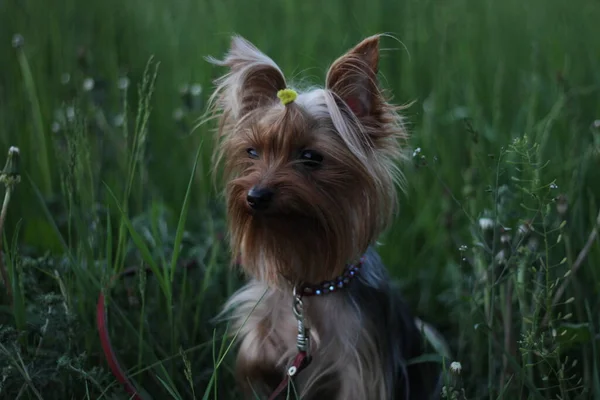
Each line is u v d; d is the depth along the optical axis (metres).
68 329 2.89
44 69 5.27
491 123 5.08
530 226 2.78
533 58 5.27
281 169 2.81
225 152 3.14
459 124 4.85
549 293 2.70
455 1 6.80
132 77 5.55
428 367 3.47
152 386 3.18
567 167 3.83
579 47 5.89
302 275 3.06
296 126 2.79
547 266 2.70
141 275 2.98
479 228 3.01
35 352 2.87
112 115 4.83
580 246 3.48
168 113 5.36
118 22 6.73
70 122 3.55
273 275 3.10
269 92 3.00
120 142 4.32
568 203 3.31
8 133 4.50
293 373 2.94
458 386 2.66
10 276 2.93
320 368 3.13
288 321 3.14
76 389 3.02
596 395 2.81
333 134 2.89
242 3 6.96
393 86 5.26
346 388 3.12
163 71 5.89
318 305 3.11
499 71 4.91
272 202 2.77
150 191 4.12
